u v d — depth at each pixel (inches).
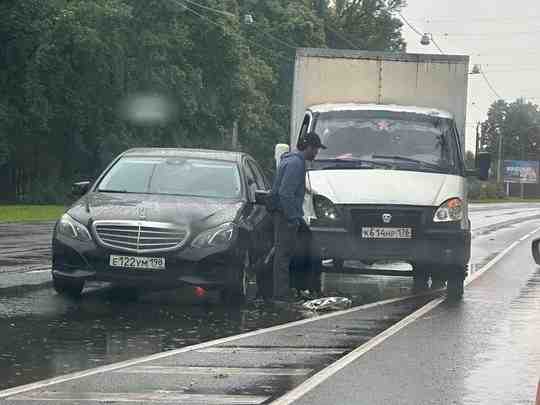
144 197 1633.9
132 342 1238.9
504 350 1235.2
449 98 2135.8
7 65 6092.5
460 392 991.0
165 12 6624.0
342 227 1747.0
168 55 6781.5
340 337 1315.2
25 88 5969.5
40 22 5989.2
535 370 1113.4
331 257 1753.2
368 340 1293.1
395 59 2140.7
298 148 1692.9
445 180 1819.6
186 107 6742.1
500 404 943.0
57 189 6338.6
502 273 2308.1
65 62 6038.4
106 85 6235.2
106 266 1518.2
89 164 6589.6
